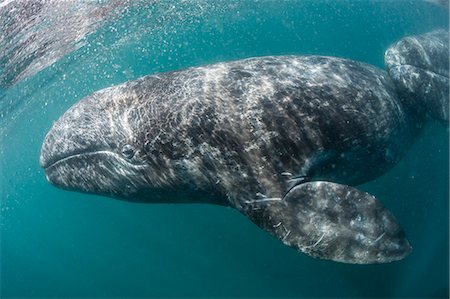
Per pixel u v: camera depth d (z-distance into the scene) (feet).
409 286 32.50
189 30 50.72
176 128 23.17
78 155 27.50
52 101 50.96
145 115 24.31
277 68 24.75
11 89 49.37
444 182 37.35
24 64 46.70
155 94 24.76
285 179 21.54
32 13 41.45
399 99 27.30
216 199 24.27
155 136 23.66
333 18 53.11
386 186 36.83
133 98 25.50
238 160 22.07
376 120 24.90
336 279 36.60
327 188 20.27
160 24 49.24
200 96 23.50
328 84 24.38
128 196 27.35
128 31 48.93
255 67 24.88
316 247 19.39
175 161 23.35
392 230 19.35
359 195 19.95
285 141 22.22
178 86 24.45
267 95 23.08
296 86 23.70
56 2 41.70
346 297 34.99
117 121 25.45
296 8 51.29
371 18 52.37
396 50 28.66
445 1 45.11
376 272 34.60
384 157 27.12
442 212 35.50
